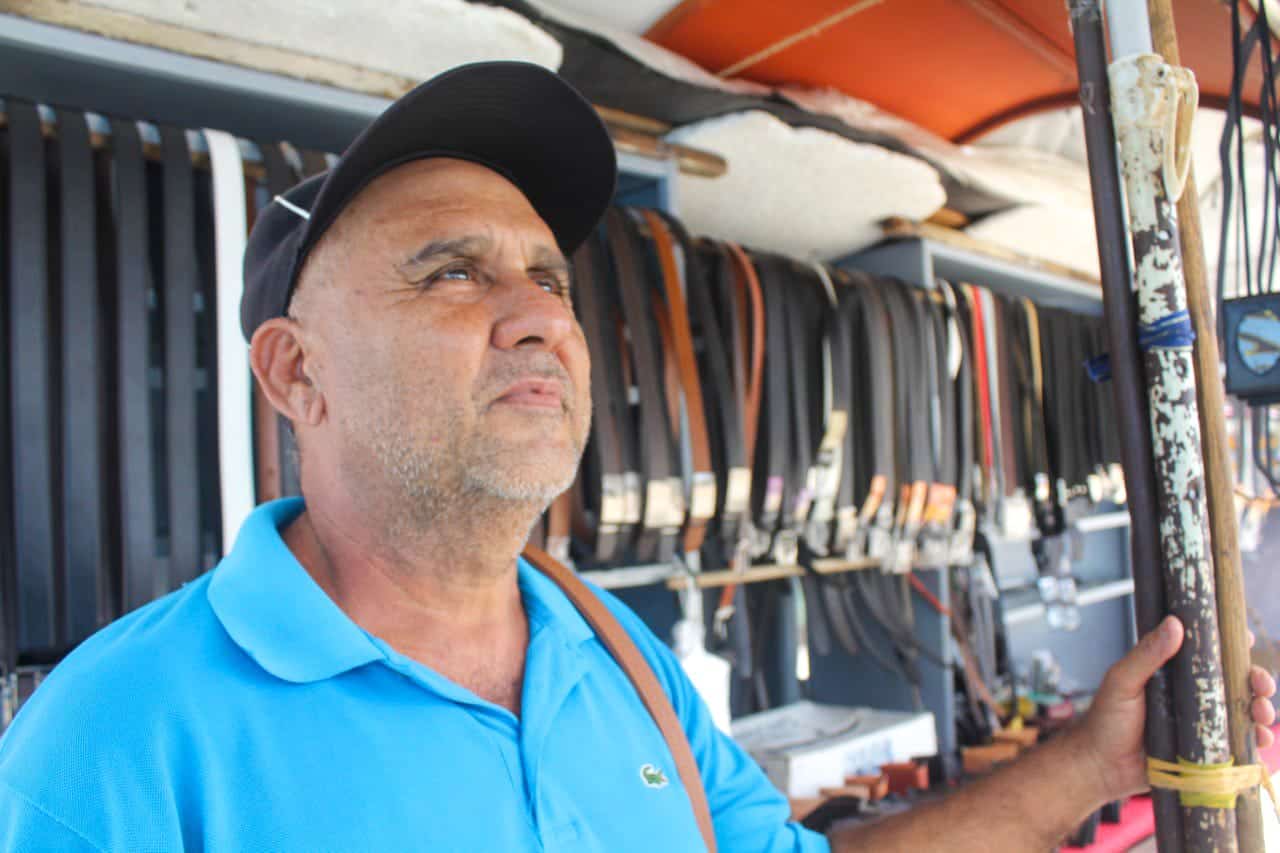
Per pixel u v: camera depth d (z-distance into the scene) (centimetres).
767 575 208
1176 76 74
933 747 230
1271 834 83
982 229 269
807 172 210
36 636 110
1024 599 311
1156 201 75
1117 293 77
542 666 75
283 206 77
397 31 133
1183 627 75
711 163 196
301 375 75
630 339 162
